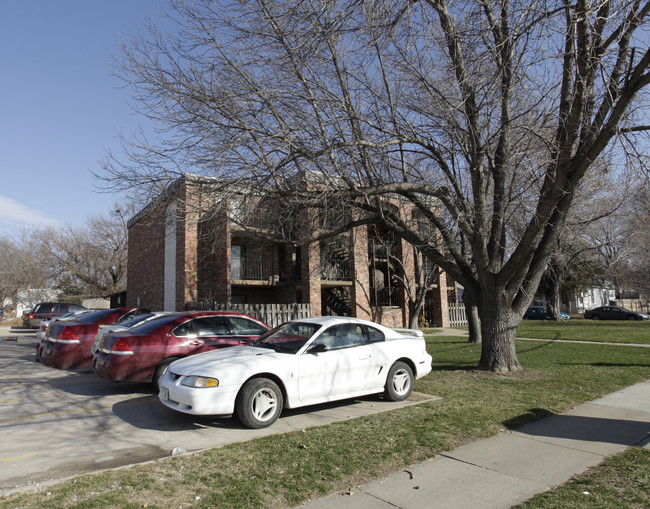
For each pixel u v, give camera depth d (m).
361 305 22.30
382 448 5.16
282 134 8.28
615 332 20.55
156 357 7.98
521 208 10.55
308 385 6.51
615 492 4.03
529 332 20.81
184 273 20.23
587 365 10.63
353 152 8.61
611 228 25.69
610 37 7.96
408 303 23.95
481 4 8.24
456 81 9.31
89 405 7.45
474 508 3.81
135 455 5.13
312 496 4.03
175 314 9.63
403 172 10.52
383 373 7.29
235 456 4.91
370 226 20.20
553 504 3.82
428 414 6.54
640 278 47.03
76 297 46.34
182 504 3.83
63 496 3.95
